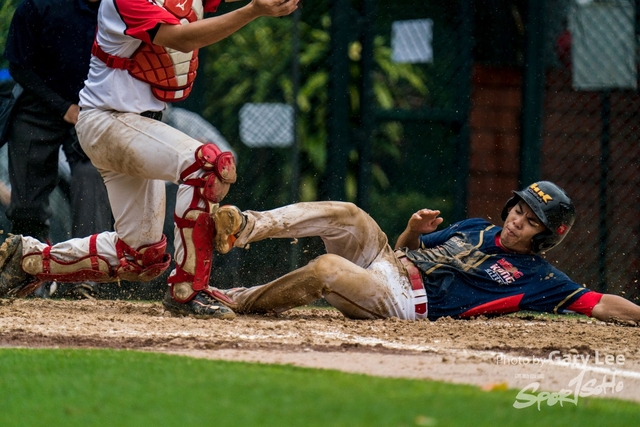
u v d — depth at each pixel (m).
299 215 15.88
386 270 16.66
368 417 8.10
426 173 24.88
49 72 21.42
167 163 14.73
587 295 16.89
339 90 23.86
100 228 21.39
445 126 24.94
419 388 9.71
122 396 9.01
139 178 15.90
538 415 8.88
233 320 15.58
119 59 14.81
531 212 16.72
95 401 8.83
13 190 22.06
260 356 12.01
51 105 21.34
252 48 24.08
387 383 9.91
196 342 13.03
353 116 24.06
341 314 18.08
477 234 17.47
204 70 23.84
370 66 23.95
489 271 16.92
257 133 24.05
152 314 16.42
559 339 14.91
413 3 24.88
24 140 21.77
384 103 24.77
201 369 10.41
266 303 16.62
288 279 16.34
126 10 14.28
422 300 16.77
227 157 14.82
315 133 24.05
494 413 8.73
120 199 16.06
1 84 23.08
